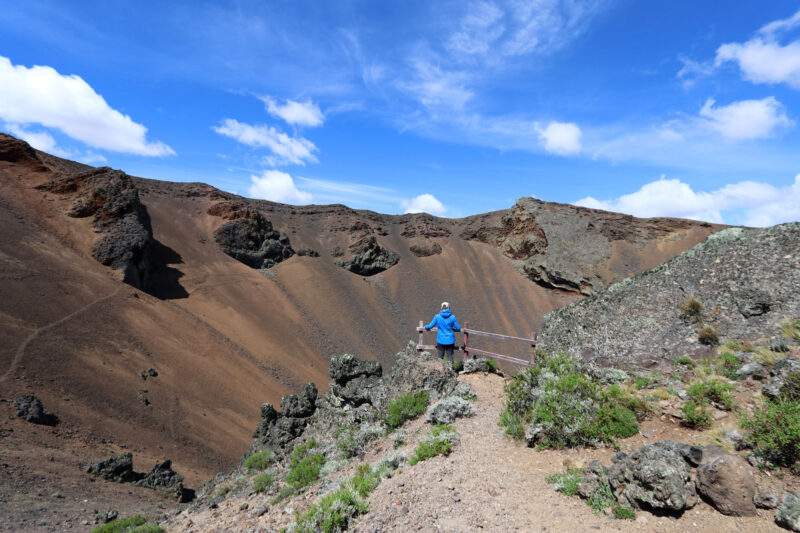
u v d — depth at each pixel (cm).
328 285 12200
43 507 1706
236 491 1270
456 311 13288
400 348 11269
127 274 6894
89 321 5112
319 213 16312
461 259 15638
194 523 1061
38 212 6938
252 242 11988
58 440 2891
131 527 1322
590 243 13800
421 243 16175
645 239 14000
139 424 3822
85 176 7812
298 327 9788
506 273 14825
